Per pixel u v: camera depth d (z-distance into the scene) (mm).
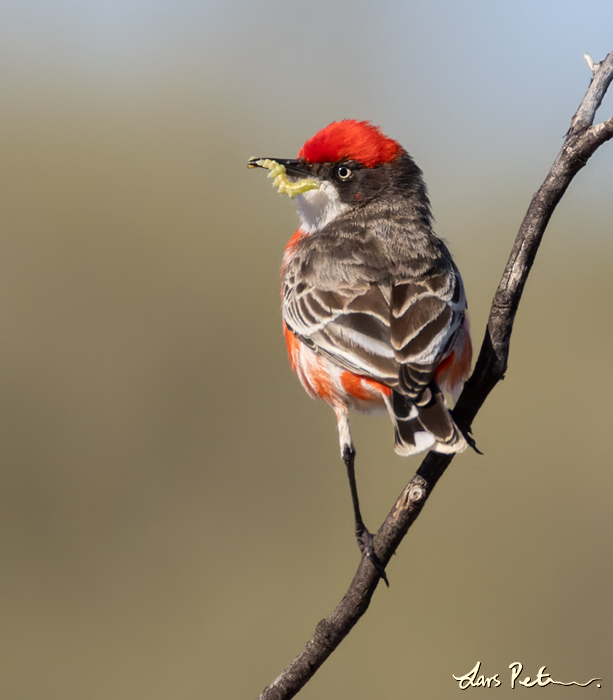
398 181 11211
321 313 9438
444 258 9984
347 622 7809
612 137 7582
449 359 8992
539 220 7949
